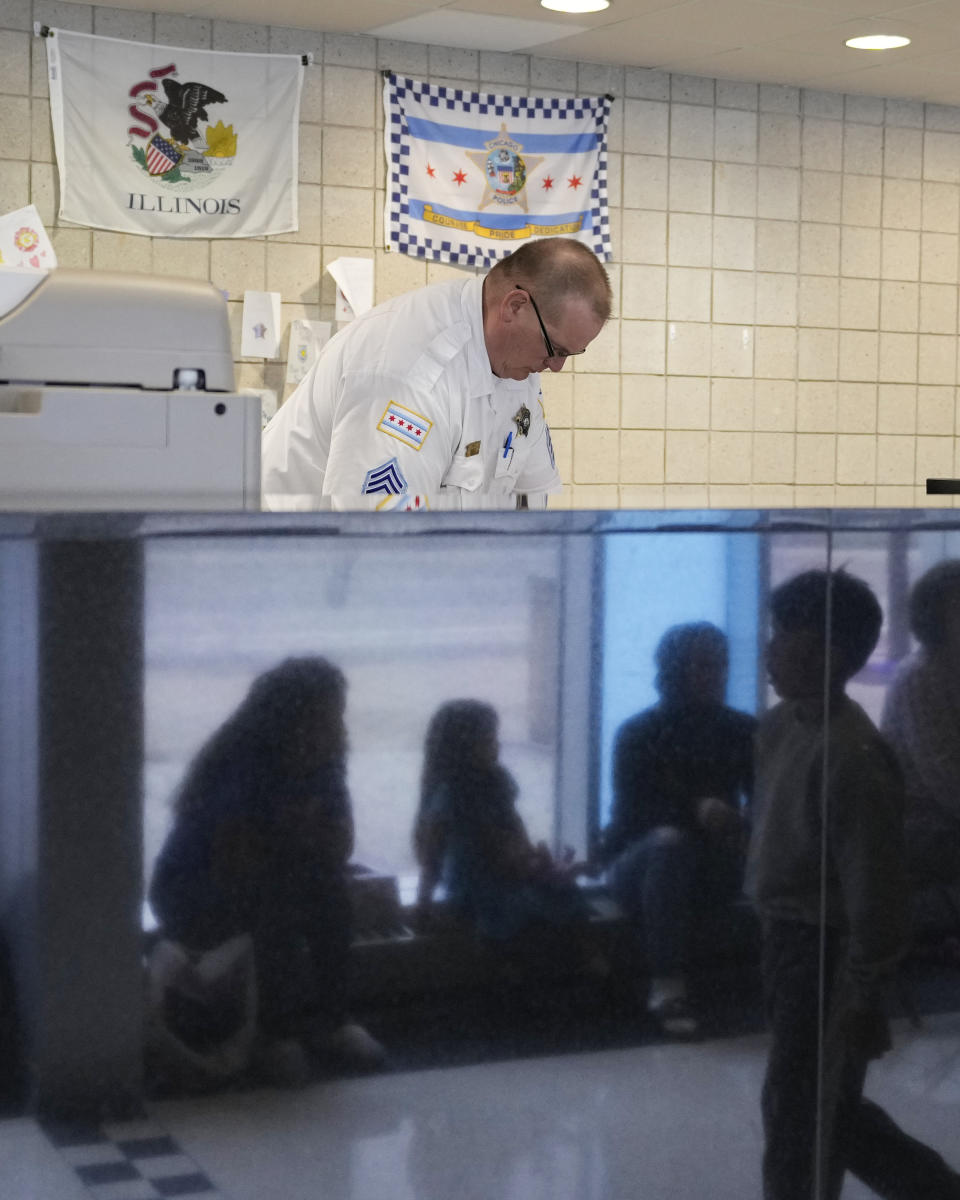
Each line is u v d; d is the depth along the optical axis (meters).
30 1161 0.99
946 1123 1.33
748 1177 1.24
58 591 0.95
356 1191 1.08
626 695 1.14
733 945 1.21
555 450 4.98
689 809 1.17
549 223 4.91
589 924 1.15
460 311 2.39
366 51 4.63
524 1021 1.13
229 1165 1.04
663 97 5.02
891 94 5.31
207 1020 1.02
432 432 2.36
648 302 5.07
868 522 1.21
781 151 5.22
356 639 1.03
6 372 1.15
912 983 1.29
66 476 1.11
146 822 0.99
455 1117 1.11
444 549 1.05
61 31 4.27
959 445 5.66
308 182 4.61
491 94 4.79
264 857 1.02
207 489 1.16
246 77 4.49
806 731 1.21
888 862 1.27
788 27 4.38
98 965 0.99
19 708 0.95
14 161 4.29
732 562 1.16
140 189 4.43
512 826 1.11
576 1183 1.17
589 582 1.11
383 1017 1.08
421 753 1.07
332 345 2.44
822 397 5.38
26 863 0.96
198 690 0.99
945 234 5.54
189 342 1.19
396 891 1.07
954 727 1.28
